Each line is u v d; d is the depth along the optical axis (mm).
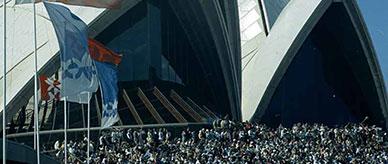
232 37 50094
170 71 49219
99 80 22328
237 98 50844
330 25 52906
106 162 34219
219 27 48594
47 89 26516
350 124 48875
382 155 39844
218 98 50812
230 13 49312
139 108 47312
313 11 51406
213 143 38188
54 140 43594
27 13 45812
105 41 47375
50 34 44156
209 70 50531
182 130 45531
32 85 42500
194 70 50094
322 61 54281
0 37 45500
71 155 35000
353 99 54969
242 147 37656
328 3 51188
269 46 52594
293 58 52219
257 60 52906
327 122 53875
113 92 22469
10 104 42250
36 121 21078
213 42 49219
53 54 43188
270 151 37125
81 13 44781
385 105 54781
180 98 48469
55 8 20375
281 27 52562
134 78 48125
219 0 48281
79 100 22688
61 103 45094
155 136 40094
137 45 48406
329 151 38594
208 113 49062
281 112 52625
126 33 48062
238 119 50844
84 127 44375
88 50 20984
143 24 48594
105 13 44844
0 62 44406
